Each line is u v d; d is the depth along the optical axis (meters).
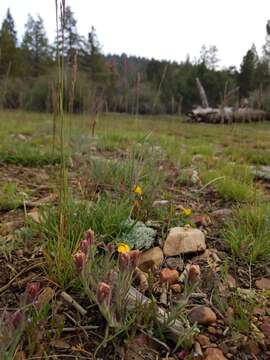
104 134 1.69
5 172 0.99
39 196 0.77
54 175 0.94
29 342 0.31
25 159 1.09
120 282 0.35
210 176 0.98
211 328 0.37
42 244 0.49
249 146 1.83
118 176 0.77
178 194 0.84
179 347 0.35
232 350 0.35
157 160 0.90
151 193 0.67
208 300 0.42
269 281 0.47
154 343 0.35
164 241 0.55
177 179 0.92
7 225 0.58
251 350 0.35
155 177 0.76
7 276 0.44
